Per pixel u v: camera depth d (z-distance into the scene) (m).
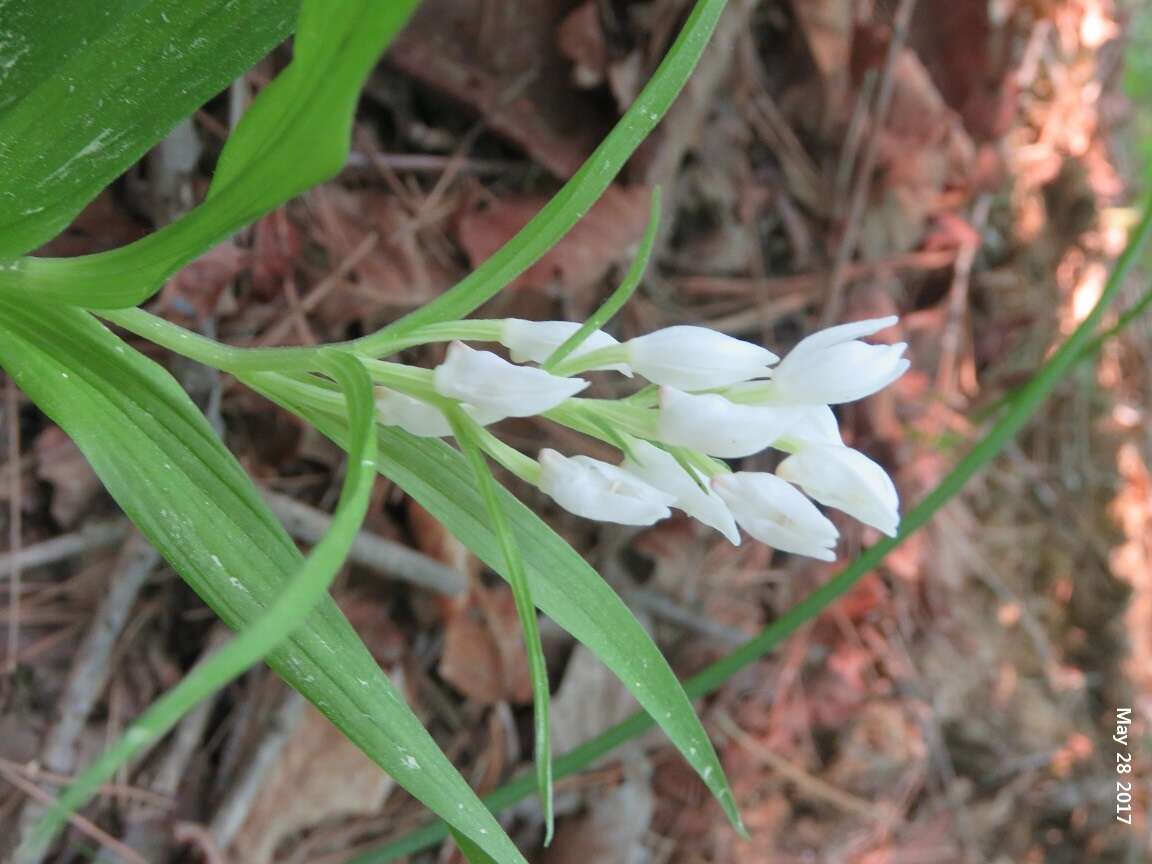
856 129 0.29
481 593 0.24
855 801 0.32
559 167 0.23
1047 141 0.36
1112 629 0.39
